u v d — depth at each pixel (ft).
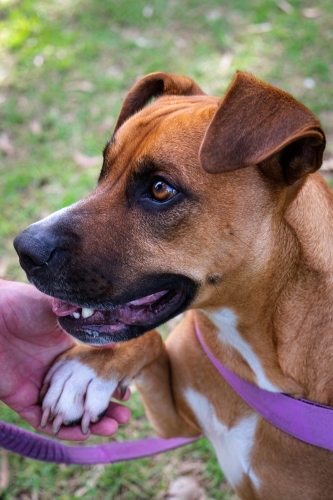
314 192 2.73
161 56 5.80
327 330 2.68
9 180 4.67
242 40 5.87
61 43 6.15
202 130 2.58
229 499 3.34
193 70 5.55
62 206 4.41
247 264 2.62
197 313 2.84
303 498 2.82
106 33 6.23
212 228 2.57
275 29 5.92
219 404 2.89
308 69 5.37
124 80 5.52
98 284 2.61
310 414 2.70
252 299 2.67
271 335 2.71
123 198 2.63
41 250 2.60
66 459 3.02
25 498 3.38
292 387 2.72
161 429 3.11
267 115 2.41
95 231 2.62
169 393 3.02
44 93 5.52
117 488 3.37
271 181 2.59
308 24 5.94
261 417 2.82
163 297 2.69
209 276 2.61
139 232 2.60
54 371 2.75
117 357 2.79
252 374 2.77
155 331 2.94
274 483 2.83
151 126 2.66
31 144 5.02
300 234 2.66
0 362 2.70
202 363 2.91
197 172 2.56
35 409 2.75
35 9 6.78
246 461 2.85
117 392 2.83
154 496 3.35
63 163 4.79
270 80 5.34
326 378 2.70
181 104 2.74
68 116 5.23
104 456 3.08
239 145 2.39
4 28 6.56
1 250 4.21
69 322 2.70
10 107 5.41
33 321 2.73
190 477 3.40
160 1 6.54
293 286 2.67
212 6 6.40
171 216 2.57
